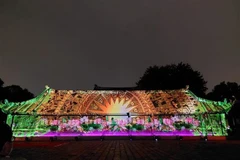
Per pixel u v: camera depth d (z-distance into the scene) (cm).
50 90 2827
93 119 2412
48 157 1001
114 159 928
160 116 2431
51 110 2478
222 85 5569
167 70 5859
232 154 1081
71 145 1662
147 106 2597
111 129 2367
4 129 275
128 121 2417
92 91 2866
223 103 2464
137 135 2300
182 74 5656
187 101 2667
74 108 2531
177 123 2364
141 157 987
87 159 930
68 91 2845
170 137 2269
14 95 5356
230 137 2275
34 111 2389
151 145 1628
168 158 952
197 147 1452
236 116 3086
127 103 2636
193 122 2361
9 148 277
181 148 1389
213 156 1008
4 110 2230
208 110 2452
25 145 1688
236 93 5328
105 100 2689
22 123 2302
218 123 2348
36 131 2277
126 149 1345
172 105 2603
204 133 2284
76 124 2369
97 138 2272
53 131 2295
